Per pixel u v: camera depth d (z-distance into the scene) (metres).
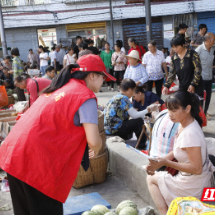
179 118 2.36
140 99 4.89
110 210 2.86
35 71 8.89
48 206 2.11
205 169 2.43
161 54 6.64
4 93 7.91
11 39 17.34
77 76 2.17
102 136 3.70
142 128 4.39
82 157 2.17
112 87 10.59
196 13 16.59
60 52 12.14
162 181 2.58
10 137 2.09
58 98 2.04
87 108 2.01
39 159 1.97
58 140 2.02
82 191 3.64
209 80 5.84
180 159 2.44
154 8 16.38
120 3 16.55
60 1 16.61
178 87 5.50
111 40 17.27
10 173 1.99
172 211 2.20
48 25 17.17
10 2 16.66
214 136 5.14
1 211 3.26
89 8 16.66
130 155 3.73
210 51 5.75
